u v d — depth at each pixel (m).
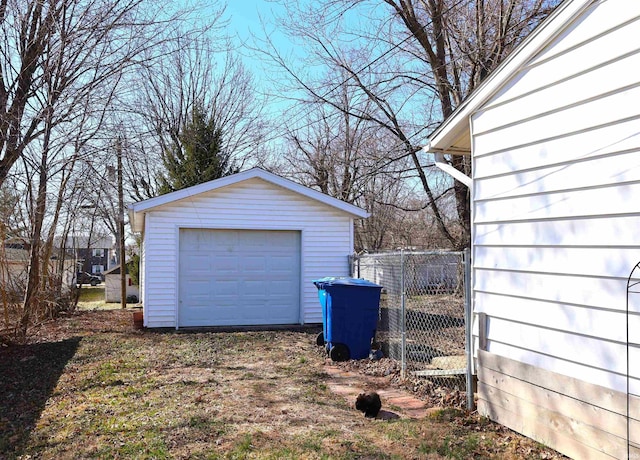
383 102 15.02
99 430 4.62
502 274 4.60
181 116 22.78
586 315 3.70
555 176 4.02
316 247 11.90
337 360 7.59
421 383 6.03
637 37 3.37
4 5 8.07
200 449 4.12
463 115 5.18
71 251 17.02
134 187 21.27
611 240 3.51
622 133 3.45
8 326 9.56
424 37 13.27
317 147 21.73
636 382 3.29
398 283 7.50
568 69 3.91
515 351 4.43
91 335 10.30
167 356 7.99
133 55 9.19
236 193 11.38
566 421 3.85
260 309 11.61
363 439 4.33
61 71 8.72
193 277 11.23
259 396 5.64
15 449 4.27
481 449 4.08
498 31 11.96
